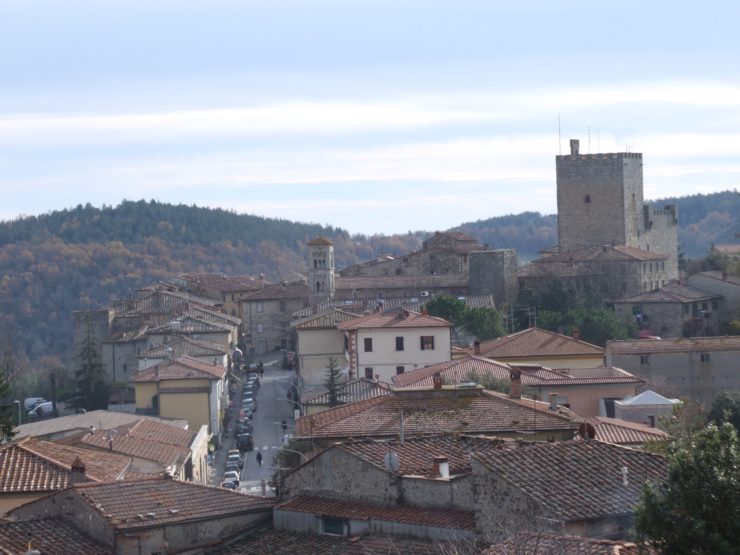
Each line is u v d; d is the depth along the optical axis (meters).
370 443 63.62
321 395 139.25
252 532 62.62
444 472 59.12
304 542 59.50
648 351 161.88
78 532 62.28
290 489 64.12
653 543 46.66
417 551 54.34
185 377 162.00
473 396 76.12
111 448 99.12
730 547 45.06
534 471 54.72
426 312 183.12
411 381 126.88
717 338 167.38
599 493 53.62
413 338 169.12
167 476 73.62
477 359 131.88
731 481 45.78
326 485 62.44
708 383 160.88
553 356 155.00
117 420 128.88
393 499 59.28
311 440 72.75
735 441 47.12
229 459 142.75
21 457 79.00
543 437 70.56
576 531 51.81
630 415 119.19
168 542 60.97
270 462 140.12
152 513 61.53
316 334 184.25
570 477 54.62
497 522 53.75
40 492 74.81
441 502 57.53
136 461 96.44
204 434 133.50
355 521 59.22
